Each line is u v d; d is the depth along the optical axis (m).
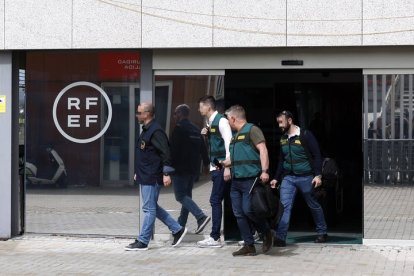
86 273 8.93
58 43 11.02
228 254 10.14
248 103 11.95
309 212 12.07
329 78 11.83
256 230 10.60
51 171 11.48
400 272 8.89
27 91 11.48
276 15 10.50
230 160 9.91
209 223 10.99
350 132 11.85
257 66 10.84
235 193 9.89
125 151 11.30
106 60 11.29
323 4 10.38
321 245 10.76
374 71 10.55
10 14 11.11
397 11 10.23
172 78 11.11
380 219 10.63
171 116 11.11
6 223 11.34
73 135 11.41
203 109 10.60
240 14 10.59
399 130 10.50
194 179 11.03
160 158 10.29
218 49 10.92
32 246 10.78
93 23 10.94
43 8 11.04
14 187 11.51
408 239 10.56
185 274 8.85
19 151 11.51
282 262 9.55
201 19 10.68
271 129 12.01
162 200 11.12
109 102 11.30
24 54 11.50
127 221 11.32
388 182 10.56
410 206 10.52
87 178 11.41
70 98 11.41
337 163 11.91
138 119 10.70
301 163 10.63
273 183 10.85
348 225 11.91
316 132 11.93
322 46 10.48
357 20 10.33
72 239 11.27
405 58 10.45
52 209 11.51
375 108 10.55
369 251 10.30
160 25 10.78
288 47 10.65
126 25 10.87
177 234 10.62
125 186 11.32
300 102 11.91
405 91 10.46
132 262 9.59
